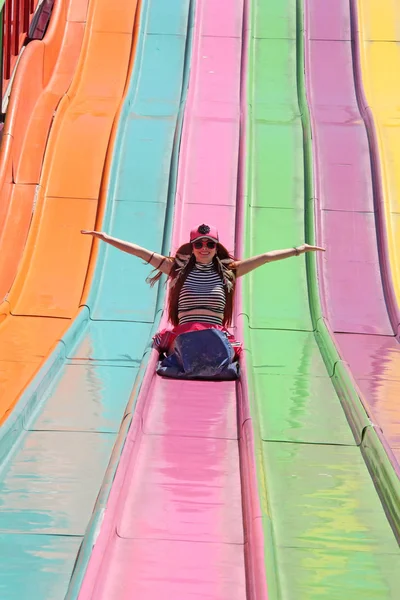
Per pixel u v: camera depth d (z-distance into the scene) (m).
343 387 7.79
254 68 15.68
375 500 5.89
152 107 14.29
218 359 8.12
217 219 11.95
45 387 7.82
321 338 9.48
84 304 10.09
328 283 11.01
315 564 5.09
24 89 13.04
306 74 15.57
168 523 5.50
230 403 7.57
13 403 7.11
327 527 5.52
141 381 7.67
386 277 11.07
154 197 12.27
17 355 8.84
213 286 8.40
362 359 9.16
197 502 5.78
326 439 6.88
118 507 5.56
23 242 11.49
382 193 12.44
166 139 13.40
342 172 13.00
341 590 4.84
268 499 5.86
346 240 11.77
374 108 14.65
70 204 12.04
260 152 13.34
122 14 16.56
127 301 10.38
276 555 5.18
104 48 15.76
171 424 7.06
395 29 16.80
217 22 16.75
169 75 15.25
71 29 16.12
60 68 15.18
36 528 5.44
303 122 14.08
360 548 5.28
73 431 6.96
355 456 6.58
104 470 6.28
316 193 12.50
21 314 10.14
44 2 16.31
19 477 6.13
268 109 14.53
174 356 8.34
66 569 5.02
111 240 8.53
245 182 12.53
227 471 6.25
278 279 10.94
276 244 11.65
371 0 17.53
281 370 8.59
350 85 15.38
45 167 12.52
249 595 4.74
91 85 14.75
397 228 11.96
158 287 10.58
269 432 7.00
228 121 13.98
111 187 12.32
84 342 9.27
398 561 5.15
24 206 11.95
